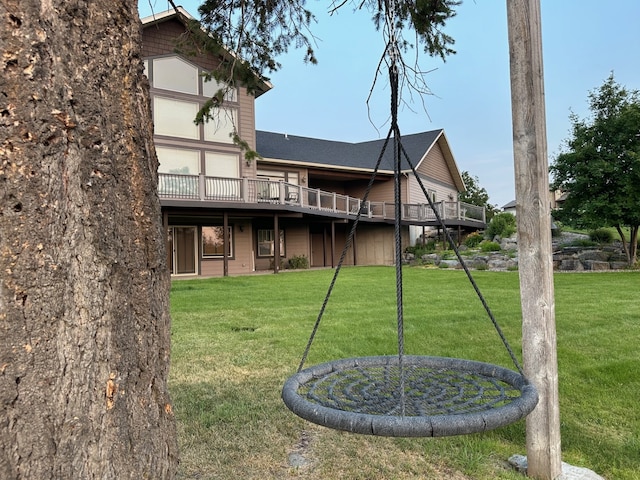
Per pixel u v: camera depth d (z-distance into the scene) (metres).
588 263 12.20
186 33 3.98
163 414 1.17
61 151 0.97
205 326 5.81
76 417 0.95
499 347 4.45
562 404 3.02
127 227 1.11
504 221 17.23
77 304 0.98
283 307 7.25
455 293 8.36
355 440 2.64
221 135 14.81
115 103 1.11
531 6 2.16
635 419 2.79
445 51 3.72
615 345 4.35
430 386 2.12
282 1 3.71
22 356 0.89
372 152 20.77
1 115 0.90
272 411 3.02
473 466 2.31
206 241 15.15
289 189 15.73
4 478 0.86
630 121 10.33
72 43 1.01
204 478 2.21
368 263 19.88
